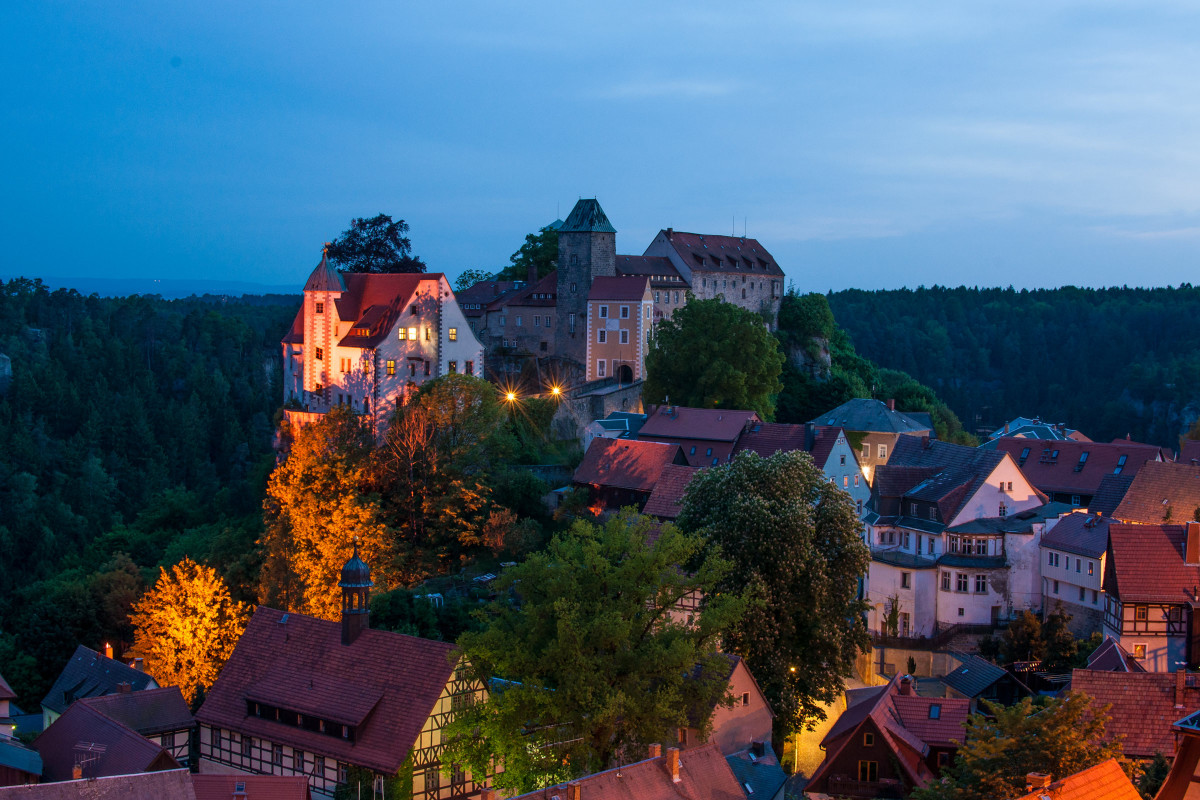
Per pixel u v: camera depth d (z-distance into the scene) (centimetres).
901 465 10288
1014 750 4734
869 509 9969
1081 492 10675
